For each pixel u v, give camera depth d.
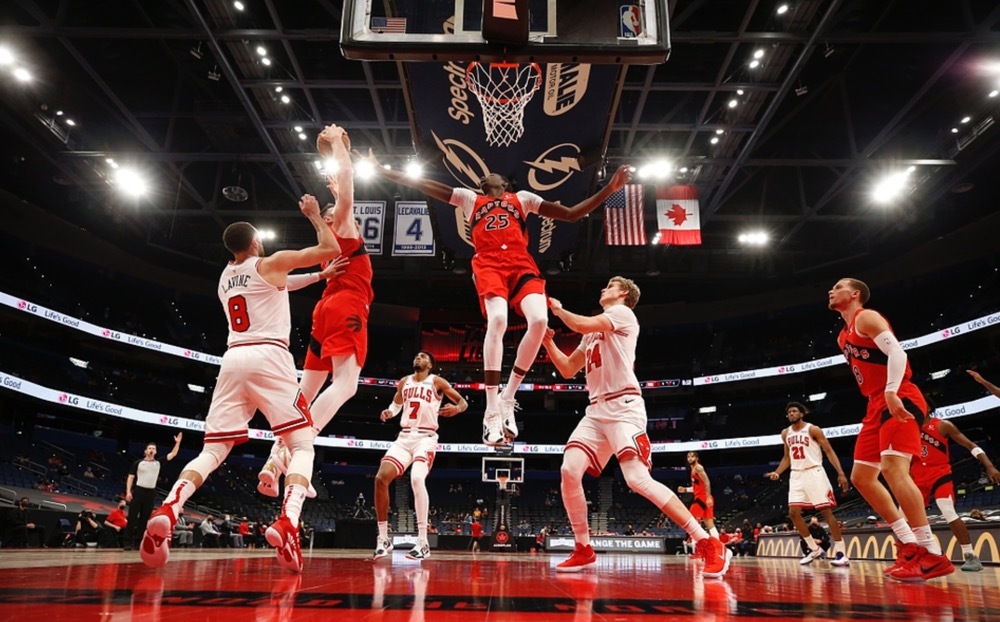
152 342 32.78
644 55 5.15
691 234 21.61
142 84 22.72
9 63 19.94
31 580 3.12
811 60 21.44
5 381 27.25
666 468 39.84
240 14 17.97
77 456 31.34
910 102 20.88
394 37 5.18
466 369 36.44
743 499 36.28
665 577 4.60
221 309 38.28
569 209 5.21
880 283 34.59
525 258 5.12
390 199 29.08
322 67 21.28
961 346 32.34
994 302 30.14
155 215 30.83
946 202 28.66
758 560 10.97
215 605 2.25
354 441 36.16
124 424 34.66
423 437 7.57
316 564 5.80
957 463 30.30
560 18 5.21
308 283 5.35
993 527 8.30
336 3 18.88
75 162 25.64
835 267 34.94
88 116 24.16
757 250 32.91
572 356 5.49
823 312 37.94
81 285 33.91
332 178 5.48
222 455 3.95
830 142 25.62
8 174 27.31
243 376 3.98
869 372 5.28
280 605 2.29
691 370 39.12
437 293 39.19
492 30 5.05
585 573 5.01
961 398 30.36
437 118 14.06
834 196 27.08
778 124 23.09
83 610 2.03
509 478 21.80
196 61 21.73
